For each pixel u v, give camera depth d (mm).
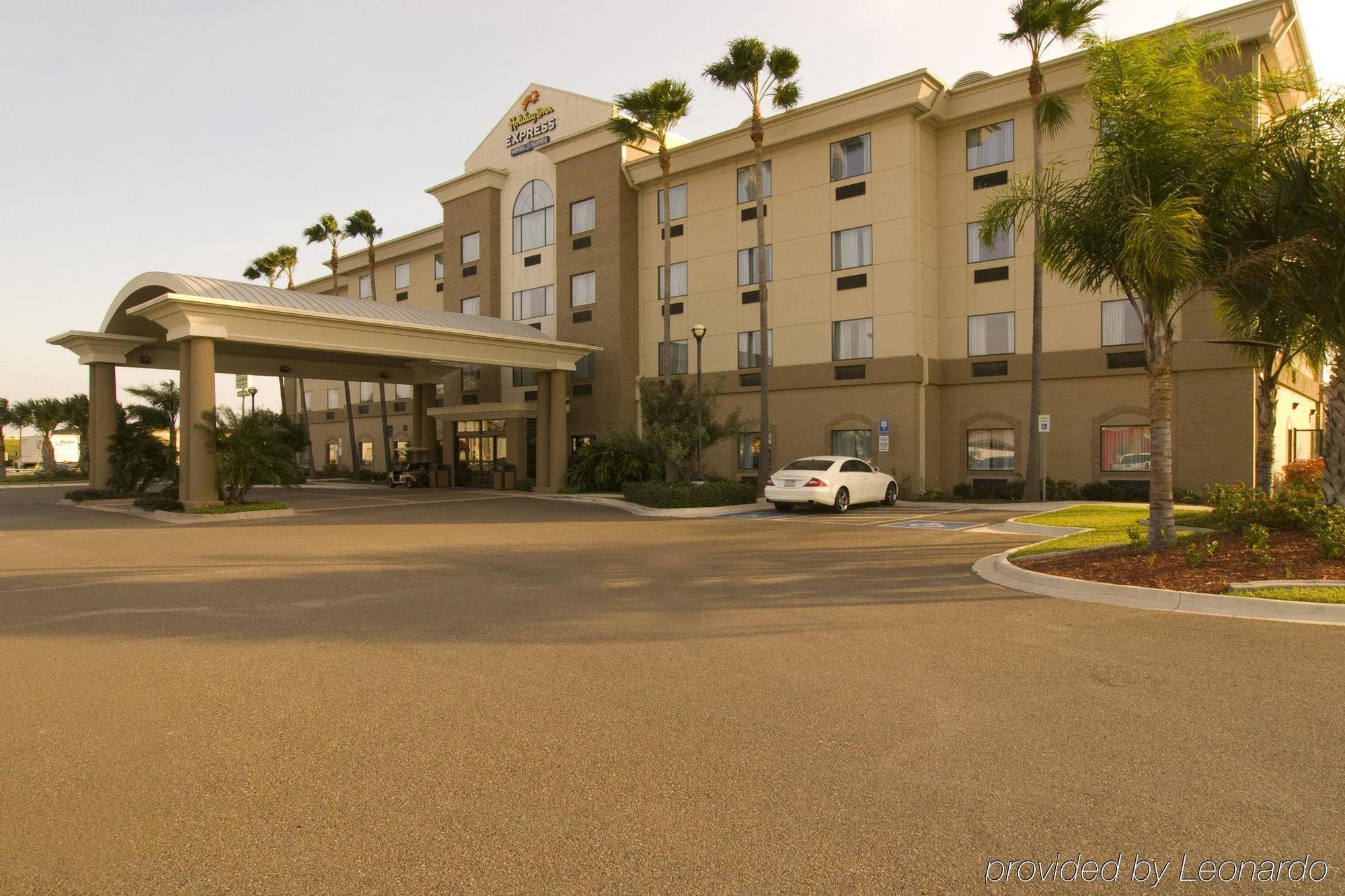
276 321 23922
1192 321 22000
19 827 3906
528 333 31438
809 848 3619
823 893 3256
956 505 22797
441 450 39156
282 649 7266
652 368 32875
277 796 4223
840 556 13055
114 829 3871
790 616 8477
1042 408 24812
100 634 7945
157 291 25516
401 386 46375
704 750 4777
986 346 26031
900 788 4215
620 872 3434
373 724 5301
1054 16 21297
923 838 3691
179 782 4410
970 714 5352
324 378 34625
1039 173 21984
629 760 4637
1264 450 15195
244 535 17406
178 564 12922
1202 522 14453
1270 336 13367
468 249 38469
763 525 18406
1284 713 5281
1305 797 4062
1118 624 7891
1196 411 22062
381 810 4047
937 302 26938
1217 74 12633
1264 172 10609
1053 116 21562
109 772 4547
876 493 22547
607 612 8836
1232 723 5109
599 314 33312
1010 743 4828
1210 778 4297
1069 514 18359
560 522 20047
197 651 7242
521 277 36531
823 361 27672
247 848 3684
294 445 29953
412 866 3502
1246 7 20719
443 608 9102
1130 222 10156
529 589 10359
